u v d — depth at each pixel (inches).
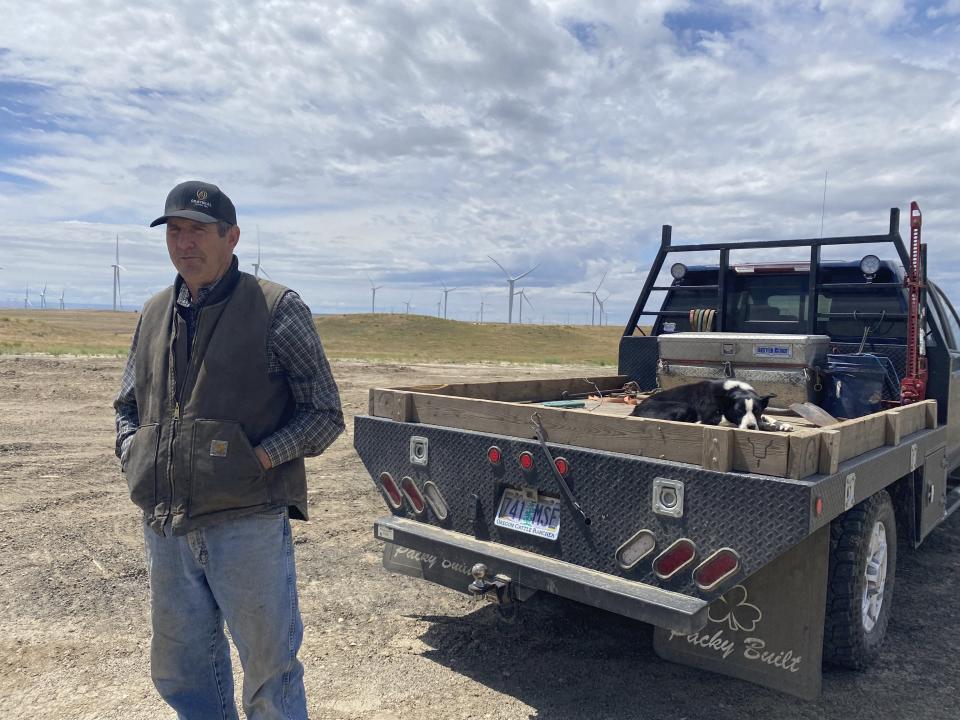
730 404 175.9
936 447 192.2
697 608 121.0
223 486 95.8
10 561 211.8
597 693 146.6
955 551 239.5
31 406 510.0
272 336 99.4
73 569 207.5
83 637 165.8
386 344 3149.6
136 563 214.2
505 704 141.5
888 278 216.2
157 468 97.7
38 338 1646.2
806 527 113.7
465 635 173.0
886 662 161.5
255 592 100.8
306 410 102.2
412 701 142.1
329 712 137.1
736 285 245.3
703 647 142.8
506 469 149.6
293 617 105.9
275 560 102.5
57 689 142.8
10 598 186.2
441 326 3639.3
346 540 242.5
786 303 235.8
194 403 97.0
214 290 99.7
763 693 147.3
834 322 226.8
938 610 191.6
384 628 176.2
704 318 243.6
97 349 1256.8
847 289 222.8
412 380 805.2
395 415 173.0
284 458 99.3
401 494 169.9
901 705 142.6
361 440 177.5
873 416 149.6
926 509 183.5
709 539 123.3
